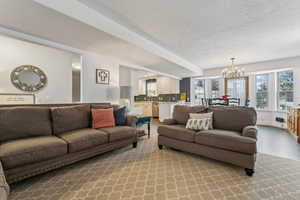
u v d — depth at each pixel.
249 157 1.86
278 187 1.62
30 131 2.05
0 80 3.07
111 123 2.82
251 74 5.86
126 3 2.04
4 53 3.12
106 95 3.87
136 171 1.97
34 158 1.64
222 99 4.80
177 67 5.02
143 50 3.29
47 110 2.33
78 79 6.21
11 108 2.03
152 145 3.06
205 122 2.55
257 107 5.82
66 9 1.92
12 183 1.65
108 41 2.80
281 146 2.99
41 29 2.33
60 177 1.82
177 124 3.11
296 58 4.53
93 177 1.82
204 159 2.35
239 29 2.80
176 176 1.85
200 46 3.71
